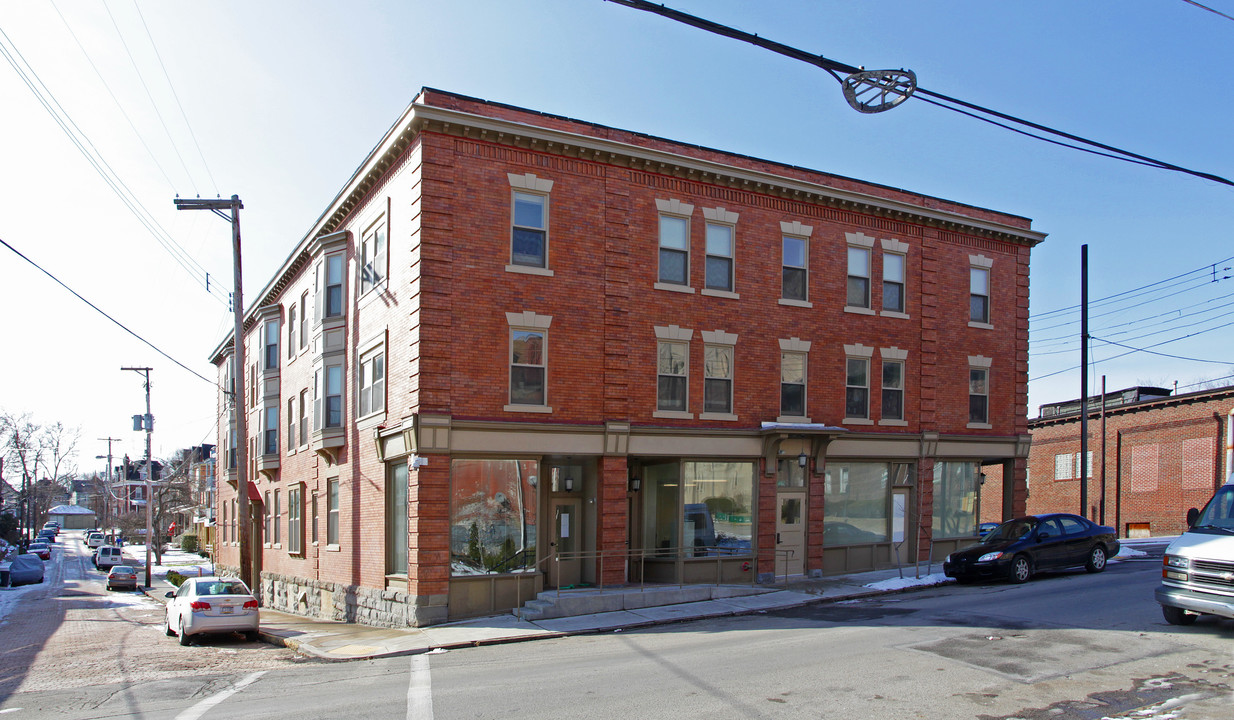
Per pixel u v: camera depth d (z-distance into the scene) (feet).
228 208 81.87
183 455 359.25
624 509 68.03
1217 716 29.73
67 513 403.95
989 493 168.45
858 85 32.32
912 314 84.48
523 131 65.10
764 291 76.28
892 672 37.09
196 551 291.99
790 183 76.64
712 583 71.82
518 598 63.46
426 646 52.01
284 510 105.60
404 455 64.54
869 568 80.64
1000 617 49.85
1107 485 143.02
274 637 61.82
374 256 74.69
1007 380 90.48
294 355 102.12
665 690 35.37
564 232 67.36
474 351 63.46
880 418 81.56
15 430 256.11
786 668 38.86
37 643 67.26
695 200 73.56
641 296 70.44
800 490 77.05
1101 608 51.31
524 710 32.94
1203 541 43.60
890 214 83.15
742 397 74.43
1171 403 133.18
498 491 64.44
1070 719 29.86
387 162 70.49
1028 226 92.84
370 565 71.56
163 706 37.06
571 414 66.39
